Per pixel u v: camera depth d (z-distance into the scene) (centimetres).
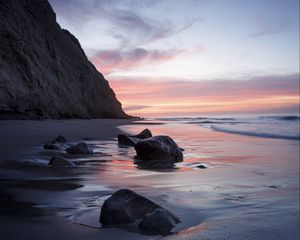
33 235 342
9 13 3462
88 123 3116
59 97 3897
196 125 3588
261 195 616
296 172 892
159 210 396
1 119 2744
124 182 668
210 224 411
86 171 773
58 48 4778
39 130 1878
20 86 3036
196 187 655
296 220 444
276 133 2314
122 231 364
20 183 608
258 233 384
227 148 1474
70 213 427
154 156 1030
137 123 3916
